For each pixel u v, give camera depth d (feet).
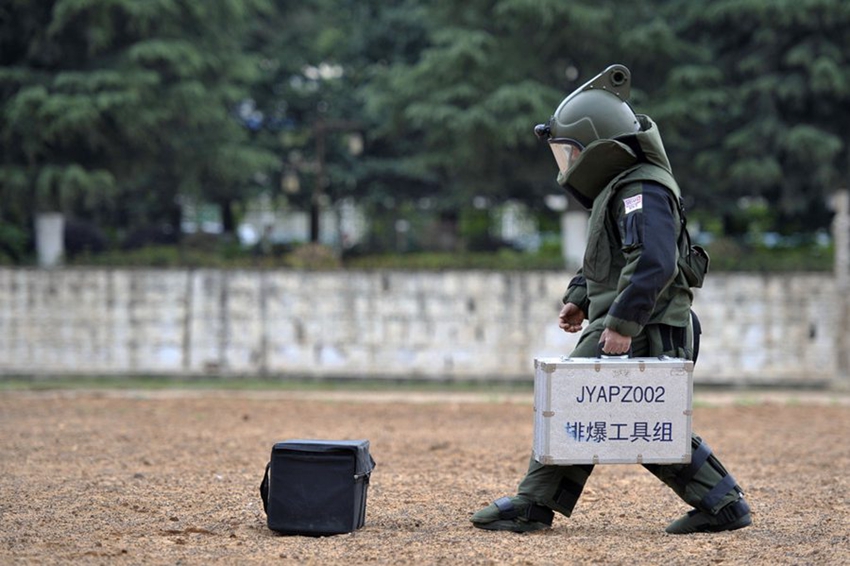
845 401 113.80
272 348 138.92
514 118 146.10
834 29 147.23
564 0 144.87
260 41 200.44
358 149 178.09
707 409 101.91
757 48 152.76
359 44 202.90
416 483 52.90
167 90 150.92
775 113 148.77
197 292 138.92
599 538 37.83
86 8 142.31
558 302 137.39
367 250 197.36
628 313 34.01
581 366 34.96
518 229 203.10
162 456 62.39
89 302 139.33
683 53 151.53
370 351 138.51
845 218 136.15
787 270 137.39
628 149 35.06
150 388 127.65
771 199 163.84
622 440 35.17
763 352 137.59
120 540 37.68
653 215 34.27
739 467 60.80
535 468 38.47
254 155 165.78
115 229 199.21
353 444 39.34
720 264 138.62
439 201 187.73
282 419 87.81
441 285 138.00
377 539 37.73
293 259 145.69
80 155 153.07
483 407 102.37
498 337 138.00
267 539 38.01
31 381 137.18
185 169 163.63
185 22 155.74
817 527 40.88
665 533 38.93
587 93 36.58
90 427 78.02
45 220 152.25
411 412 96.27
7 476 53.42
